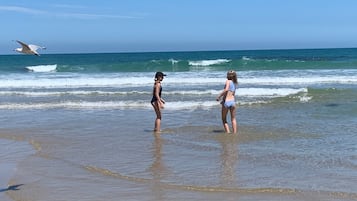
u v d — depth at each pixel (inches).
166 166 512.1
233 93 650.2
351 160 522.9
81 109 858.1
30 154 563.8
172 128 685.3
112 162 527.8
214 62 1966.0
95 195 442.0
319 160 524.1
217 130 667.4
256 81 1240.8
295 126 686.5
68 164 523.2
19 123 738.2
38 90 1126.4
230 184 461.7
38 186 463.5
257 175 482.6
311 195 436.5
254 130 663.1
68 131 677.3
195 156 544.7
